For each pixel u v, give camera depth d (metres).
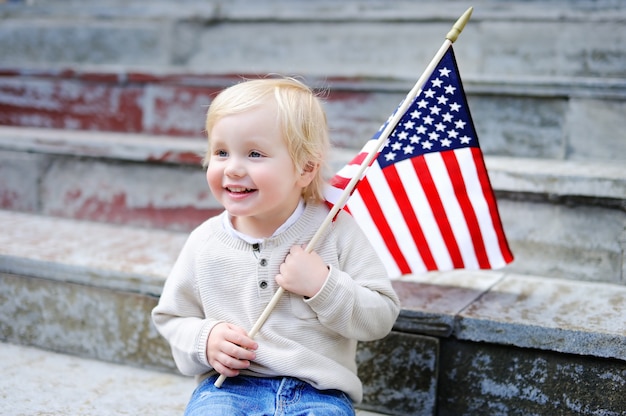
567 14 3.13
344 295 1.69
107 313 2.35
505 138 2.97
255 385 1.75
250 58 3.71
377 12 3.48
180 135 3.35
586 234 2.44
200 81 3.29
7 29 4.00
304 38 3.62
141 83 3.39
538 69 3.21
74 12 3.91
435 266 2.19
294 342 1.74
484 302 2.15
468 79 2.97
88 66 3.73
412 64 3.45
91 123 3.50
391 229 2.12
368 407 2.12
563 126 2.89
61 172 3.08
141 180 2.96
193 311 1.84
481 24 3.29
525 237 2.52
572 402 1.94
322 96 3.15
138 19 3.83
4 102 3.61
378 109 3.07
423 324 2.04
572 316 2.02
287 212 1.81
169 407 2.07
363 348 2.10
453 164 2.04
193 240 1.85
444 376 2.05
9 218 3.02
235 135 1.70
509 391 2.00
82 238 2.73
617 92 2.79
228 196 1.73
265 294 1.75
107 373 2.28
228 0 3.97
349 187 1.78
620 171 2.52
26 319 2.46
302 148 1.74
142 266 2.36
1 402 2.04
